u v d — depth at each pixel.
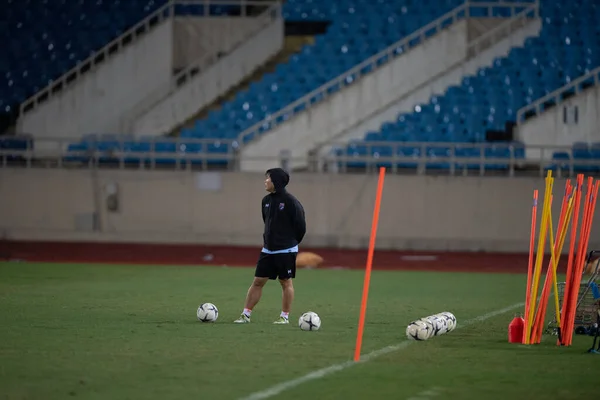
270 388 33.38
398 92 122.19
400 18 136.25
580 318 49.19
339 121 120.12
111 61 127.50
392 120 120.38
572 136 114.19
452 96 121.44
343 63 130.12
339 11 138.62
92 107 127.00
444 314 49.34
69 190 112.94
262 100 125.50
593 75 123.94
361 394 32.69
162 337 45.25
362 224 110.31
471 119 119.56
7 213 113.50
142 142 118.88
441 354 41.41
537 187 108.25
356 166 116.38
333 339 45.28
